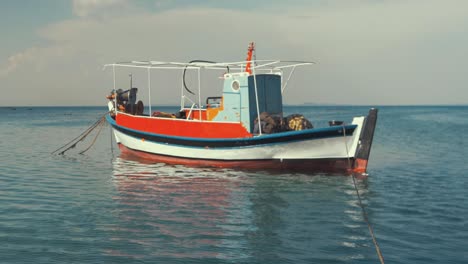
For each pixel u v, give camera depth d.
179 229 9.26
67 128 52.09
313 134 15.42
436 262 7.43
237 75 17.23
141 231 9.09
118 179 15.56
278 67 18.22
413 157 22.41
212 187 13.92
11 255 7.63
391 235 8.93
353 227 9.50
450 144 29.84
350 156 15.69
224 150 17.22
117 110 22.02
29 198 12.38
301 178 15.52
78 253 7.75
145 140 19.72
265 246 8.21
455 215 10.53
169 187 13.95
